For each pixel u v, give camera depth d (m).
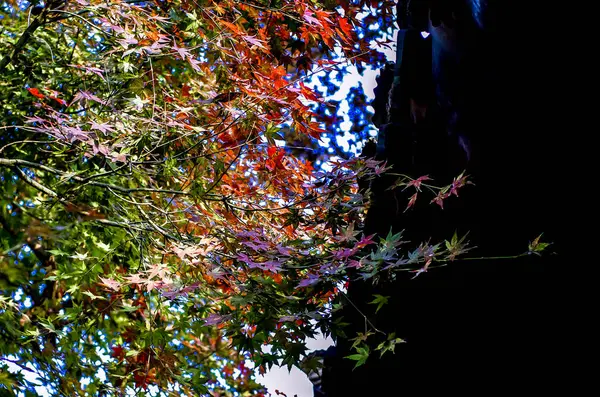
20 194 4.92
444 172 3.82
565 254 2.93
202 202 4.03
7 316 4.12
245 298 3.30
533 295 3.04
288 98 3.93
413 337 3.52
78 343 4.32
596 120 2.87
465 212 3.44
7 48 5.48
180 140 4.34
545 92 3.04
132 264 4.53
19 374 4.02
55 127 3.96
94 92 5.23
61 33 5.48
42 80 5.33
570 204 2.95
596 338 2.79
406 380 3.49
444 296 3.44
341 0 4.80
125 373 4.43
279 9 4.44
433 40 3.91
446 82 3.74
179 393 4.33
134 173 3.98
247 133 4.11
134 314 5.21
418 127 4.01
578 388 2.79
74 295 4.29
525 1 3.08
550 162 3.03
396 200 3.97
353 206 3.91
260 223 4.36
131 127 3.88
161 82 5.18
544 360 2.92
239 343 3.33
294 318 3.16
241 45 4.23
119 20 4.33
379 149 4.24
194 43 4.69
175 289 3.44
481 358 3.16
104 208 4.34
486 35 3.32
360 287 3.79
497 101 3.24
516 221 3.16
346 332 3.86
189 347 6.81
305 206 4.01
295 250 3.61
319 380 4.31
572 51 2.94
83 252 4.62
